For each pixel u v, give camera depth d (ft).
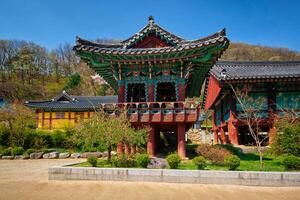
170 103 54.24
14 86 228.63
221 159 45.14
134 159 45.39
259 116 73.82
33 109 134.10
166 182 37.60
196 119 53.21
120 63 58.39
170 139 85.71
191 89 82.48
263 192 32.19
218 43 50.26
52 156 81.97
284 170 41.27
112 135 43.65
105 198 29.50
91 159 44.21
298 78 70.59
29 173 49.16
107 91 228.02
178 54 54.39
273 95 75.66
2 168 57.82
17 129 92.53
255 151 66.28
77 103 138.00
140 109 55.47
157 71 59.47
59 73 290.15
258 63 97.50
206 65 59.98
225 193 31.65
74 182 38.17
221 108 95.35
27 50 279.49
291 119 59.82
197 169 40.78
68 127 102.83
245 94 71.10
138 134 46.37
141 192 32.01
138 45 60.34
